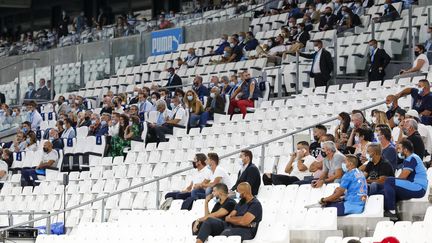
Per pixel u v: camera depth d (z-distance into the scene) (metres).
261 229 34.94
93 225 41.97
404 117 41.44
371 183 35.28
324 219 34.62
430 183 36.44
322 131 41.84
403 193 34.28
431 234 30.44
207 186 41.28
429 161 38.94
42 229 48.34
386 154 36.31
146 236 39.56
